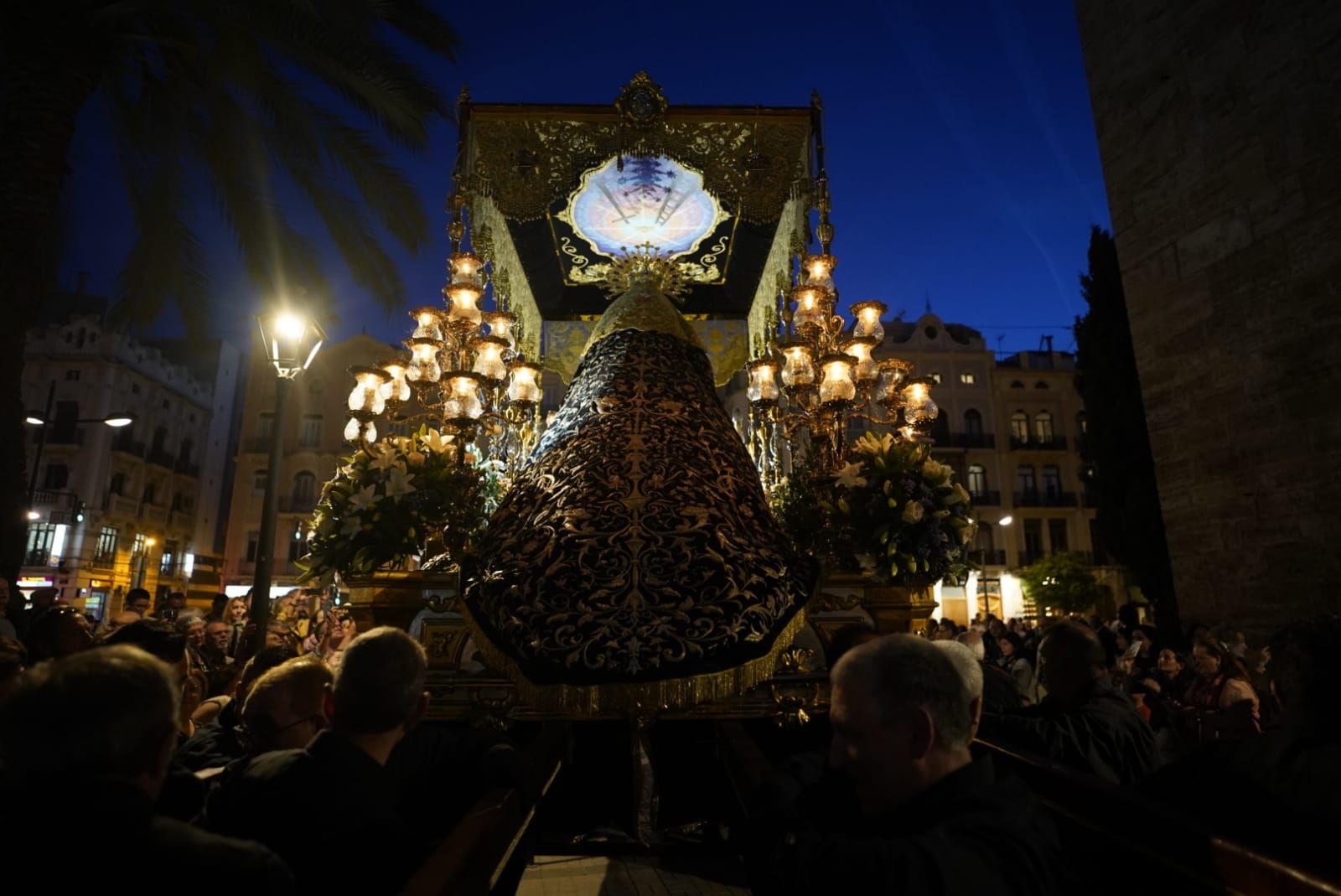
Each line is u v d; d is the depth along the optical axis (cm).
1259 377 759
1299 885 124
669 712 360
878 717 145
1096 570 3497
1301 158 721
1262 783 191
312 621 1065
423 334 525
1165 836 163
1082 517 3628
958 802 141
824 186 577
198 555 3494
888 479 411
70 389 3056
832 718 154
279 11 701
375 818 179
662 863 377
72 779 118
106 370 3086
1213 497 809
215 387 3872
